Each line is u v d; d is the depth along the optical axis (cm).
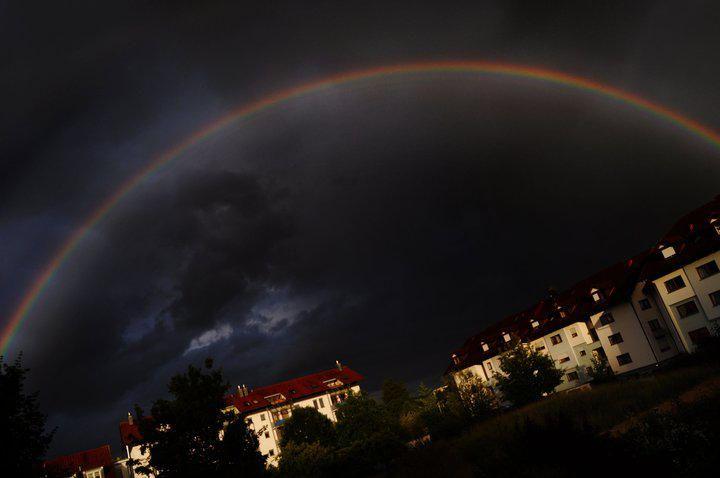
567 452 1509
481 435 3344
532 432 1700
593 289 6662
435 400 6259
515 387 5256
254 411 8688
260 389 9388
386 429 5047
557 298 7638
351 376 10106
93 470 7469
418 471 2959
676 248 5519
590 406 2991
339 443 5694
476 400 5150
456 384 5819
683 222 5747
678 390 2619
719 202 5478
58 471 1825
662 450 1415
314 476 4831
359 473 4619
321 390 9388
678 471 1322
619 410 2603
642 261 6244
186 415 2497
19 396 1752
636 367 6112
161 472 2481
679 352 5469
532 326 7588
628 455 1398
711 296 5156
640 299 6081
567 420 1653
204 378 2672
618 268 6869
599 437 1528
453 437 4153
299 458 5178
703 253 5197
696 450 1370
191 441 2509
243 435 2588
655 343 5956
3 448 1650
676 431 1483
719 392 1858
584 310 6769
